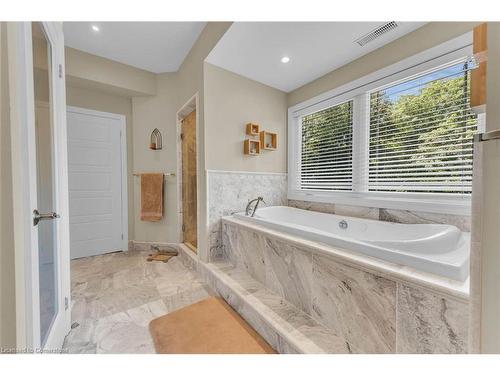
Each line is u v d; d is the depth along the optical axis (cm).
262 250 181
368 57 222
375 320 105
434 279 90
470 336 65
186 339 143
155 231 336
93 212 312
